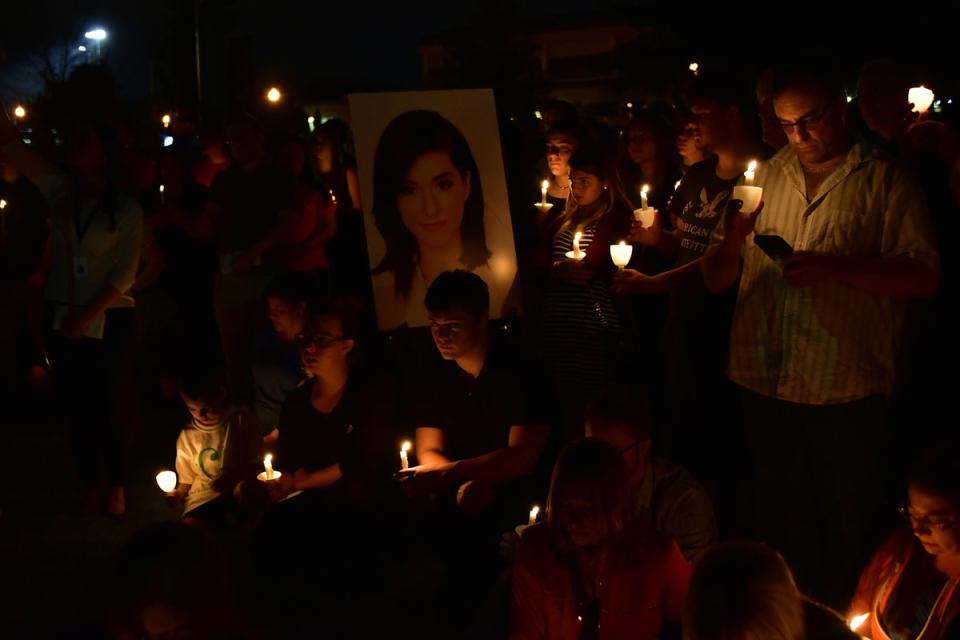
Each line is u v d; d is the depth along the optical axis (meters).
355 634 4.52
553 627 3.32
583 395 5.36
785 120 3.71
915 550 3.25
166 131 15.80
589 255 5.50
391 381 4.99
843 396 3.78
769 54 16.70
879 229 3.71
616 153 7.44
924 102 5.34
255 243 7.12
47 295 6.00
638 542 3.21
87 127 5.89
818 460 3.88
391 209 5.10
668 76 18.69
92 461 6.11
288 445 5.05
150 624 2.57
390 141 5.08
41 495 6.54
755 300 3.95
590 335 5.38
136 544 2.60
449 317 4.36
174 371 8.57
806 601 2.74
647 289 4.88
